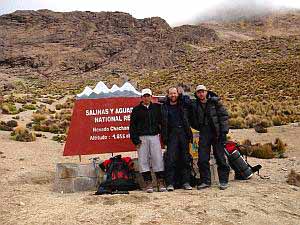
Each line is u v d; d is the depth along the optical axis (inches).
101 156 582.2
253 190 369.4
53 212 317.1
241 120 1002.1
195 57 4279.0
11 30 5049.2
